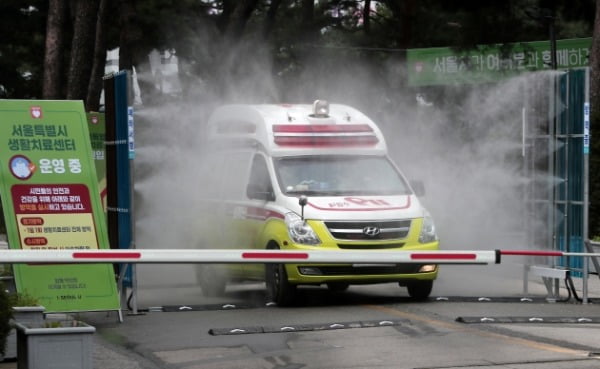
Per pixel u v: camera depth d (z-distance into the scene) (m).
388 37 79.44
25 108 26.33
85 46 54.53
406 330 24.95
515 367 20.31
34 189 25.89
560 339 23.56
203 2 67.25
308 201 29.84
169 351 22.67
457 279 38.16
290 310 28.88
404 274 29.59
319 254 22.95
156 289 36.00
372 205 30.05
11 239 25.45
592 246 31.81
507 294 32.94
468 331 24.78
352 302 30.78
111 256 21.84
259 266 31.00
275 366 20.83
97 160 41.97
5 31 90.88
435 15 73.12
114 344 23.75
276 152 31.38
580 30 79.88
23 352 18.98
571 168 30.56
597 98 46.12
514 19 62.28
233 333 24.67
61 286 25.84
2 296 18.88
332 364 20.91
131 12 54.78
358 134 32.34
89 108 62.28
